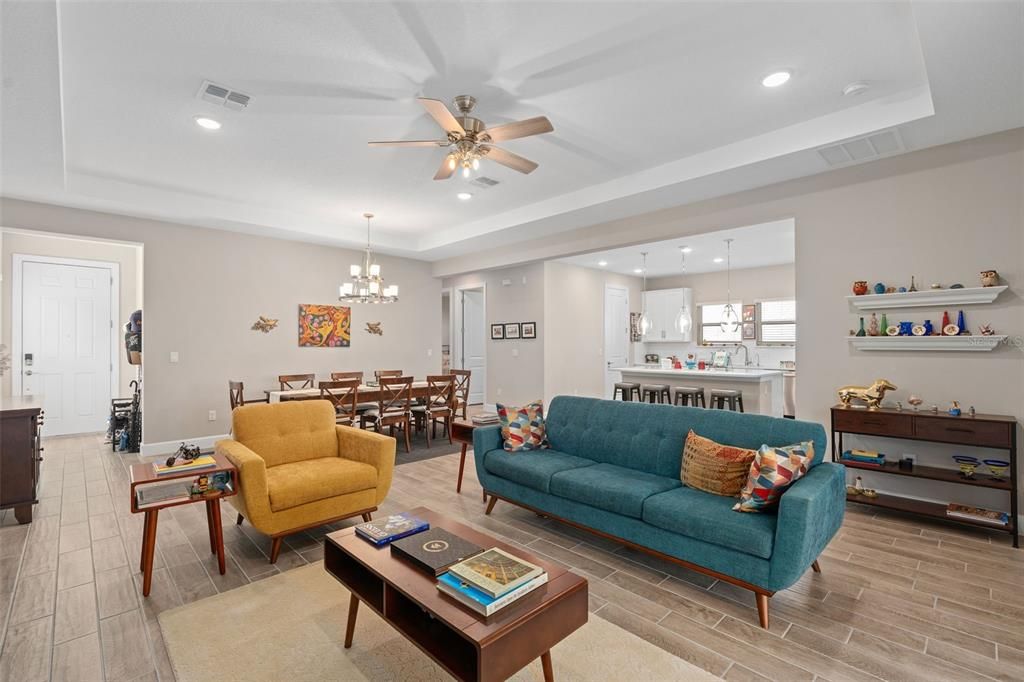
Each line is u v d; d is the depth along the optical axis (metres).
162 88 2.96
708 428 2.95
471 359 9.56
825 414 3.94
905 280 3.57
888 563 2.73
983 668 1.86
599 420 3.50
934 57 2.39
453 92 3.04
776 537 2.11
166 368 5.41
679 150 4.00
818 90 3.05
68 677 1.81
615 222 5.46
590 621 2.18
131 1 2.18
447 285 9.30
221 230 5.84
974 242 3.32
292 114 3.30
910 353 3.58
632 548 2.69
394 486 4.20
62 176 3.85
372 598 1.87
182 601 2.34
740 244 6.83
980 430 3.08
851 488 3.68
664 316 9.66
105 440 6.07
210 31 2.42
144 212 5.01
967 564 2.72
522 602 1.57
